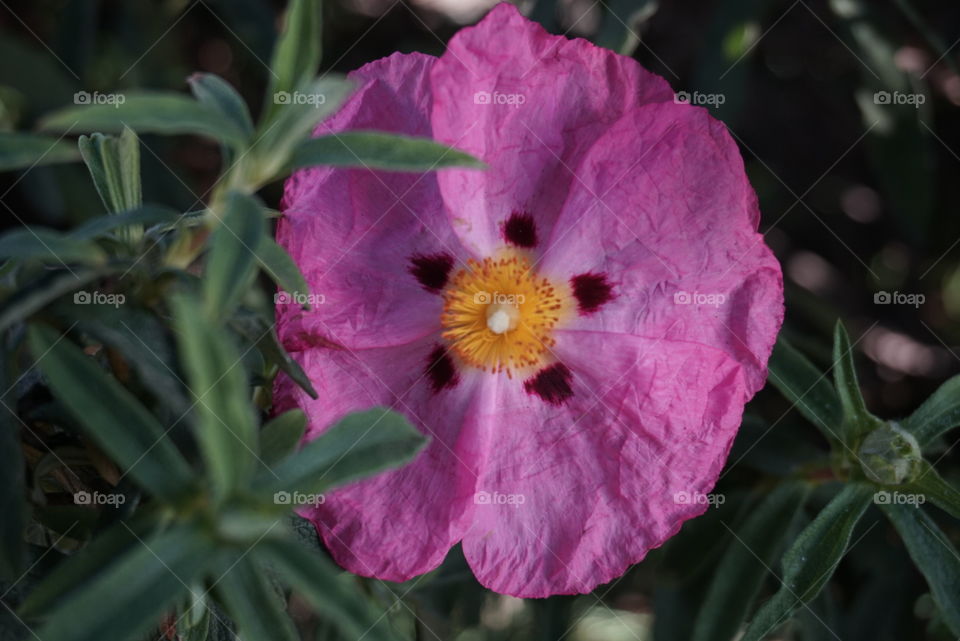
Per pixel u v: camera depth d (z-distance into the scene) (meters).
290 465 0.36
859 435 0.42
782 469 0.45
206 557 0.35
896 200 0.53
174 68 0.57
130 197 0.39
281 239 0.39
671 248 0.41
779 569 0.47
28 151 0.36
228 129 0.36
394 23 0.58
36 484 0.39
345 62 0.57
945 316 0.56
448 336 0.41
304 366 0.40
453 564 0.47
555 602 0.49
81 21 0.54
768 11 0.57
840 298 0.56
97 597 0.35
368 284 0.40
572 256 0.41
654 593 0.49
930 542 0.42
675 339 0.41
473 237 0.41
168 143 0.55
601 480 0.41
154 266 0.38
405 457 0.37
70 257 0.37
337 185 0.40
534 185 0.41
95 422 0.36
